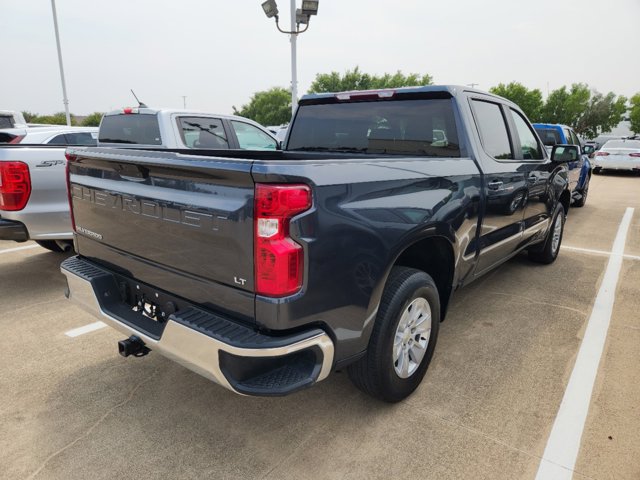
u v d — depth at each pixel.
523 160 4.12
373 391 2.63
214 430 2.57
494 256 3.79
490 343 3.60
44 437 2.51
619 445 2.44
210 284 2.11
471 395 2.90
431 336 2.90
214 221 2.01
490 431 2.55
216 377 2.01
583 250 6.54
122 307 2.65
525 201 4.15
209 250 2.07
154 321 2.47
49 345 3.57
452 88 3.26
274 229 1.85
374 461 2.33
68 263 2.96
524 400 2.85
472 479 2.21
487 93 3.72
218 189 2.00
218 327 2.02
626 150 18.22
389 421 2.64
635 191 13.77
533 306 4.36
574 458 2.35
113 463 2.31
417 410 2.75
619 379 3.08
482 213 3.29
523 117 4.32
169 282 2.32
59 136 6.72
